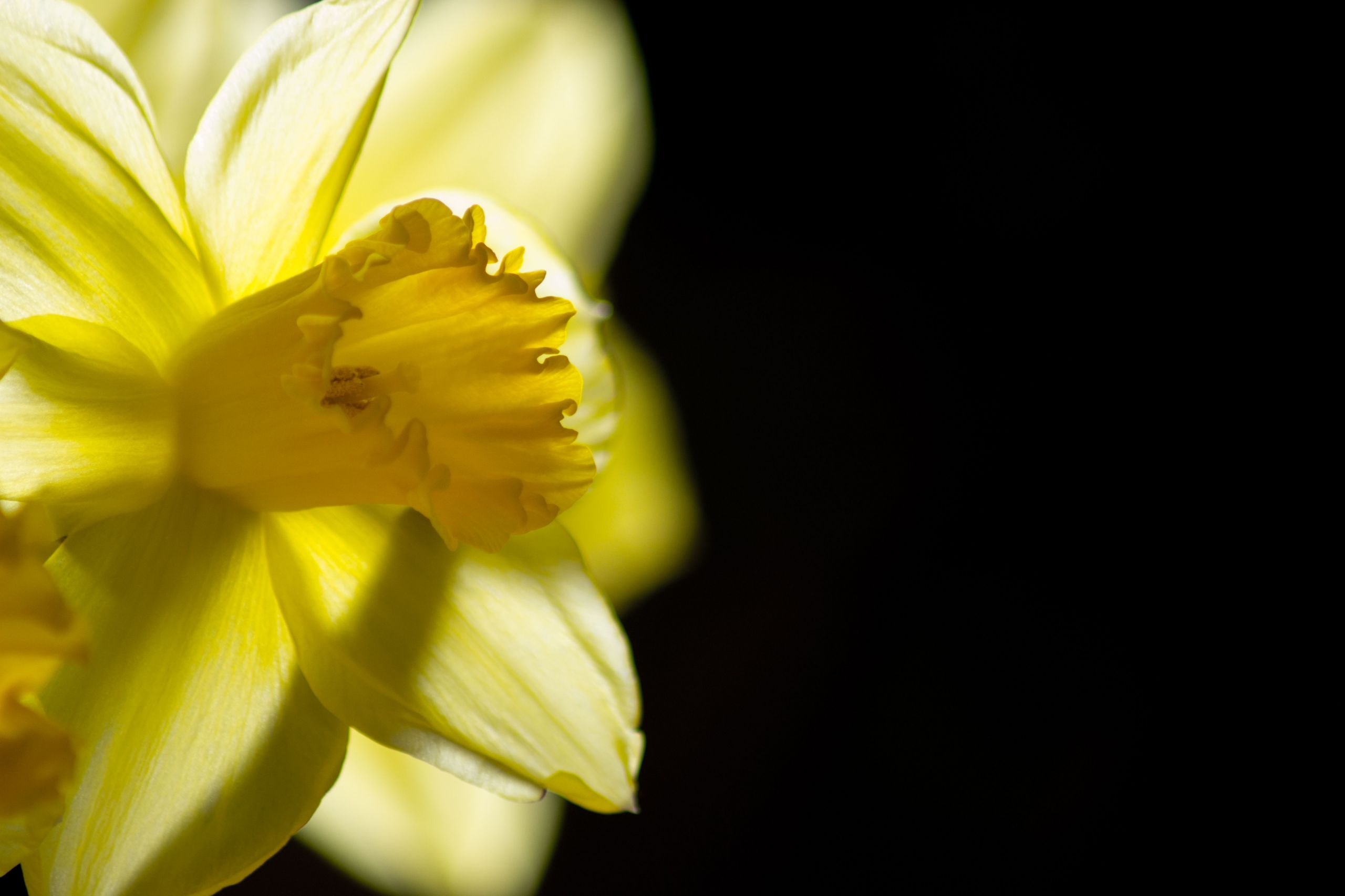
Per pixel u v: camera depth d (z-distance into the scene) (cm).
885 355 65
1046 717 60
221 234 40
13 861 38
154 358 40
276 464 40
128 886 39
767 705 59
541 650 41
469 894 45
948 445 64
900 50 66
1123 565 63
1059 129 66
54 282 39
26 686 38
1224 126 65
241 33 45
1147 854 58
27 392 38
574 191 47
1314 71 64
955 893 57
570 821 55
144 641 39
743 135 66
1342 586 62
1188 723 60
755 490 62
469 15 47
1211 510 64
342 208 46
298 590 40
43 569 38
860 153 66
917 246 66
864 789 58
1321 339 65
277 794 39
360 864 45
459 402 41
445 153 47
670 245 65
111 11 45
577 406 41
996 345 66
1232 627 61
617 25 48
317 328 39
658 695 58
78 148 39
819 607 61
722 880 56
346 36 40
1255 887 57
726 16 65
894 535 63
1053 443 65
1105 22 64
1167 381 66
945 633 61
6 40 39
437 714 40
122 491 39
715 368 63
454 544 40
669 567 49
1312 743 59
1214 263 66
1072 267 67
